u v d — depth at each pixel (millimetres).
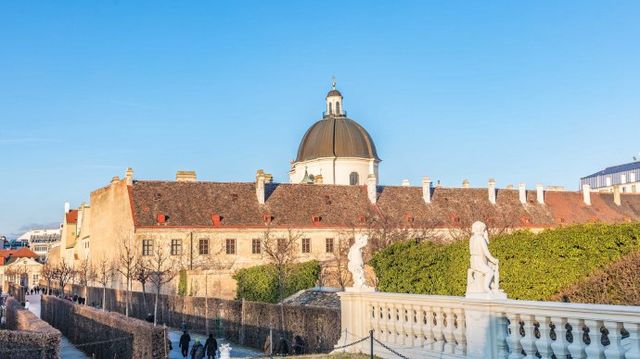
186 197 70312
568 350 12250
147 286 65500
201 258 66750
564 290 23328
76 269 96438
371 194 77062
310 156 89562
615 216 85750
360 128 92000
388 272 32750
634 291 20828
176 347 38875
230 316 41438
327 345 29016
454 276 28875
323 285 53656
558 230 24656
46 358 22906
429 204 78625
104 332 33875
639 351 10758
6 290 123625
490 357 14086
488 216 75625
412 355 17078
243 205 71562
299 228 70500
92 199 87125
